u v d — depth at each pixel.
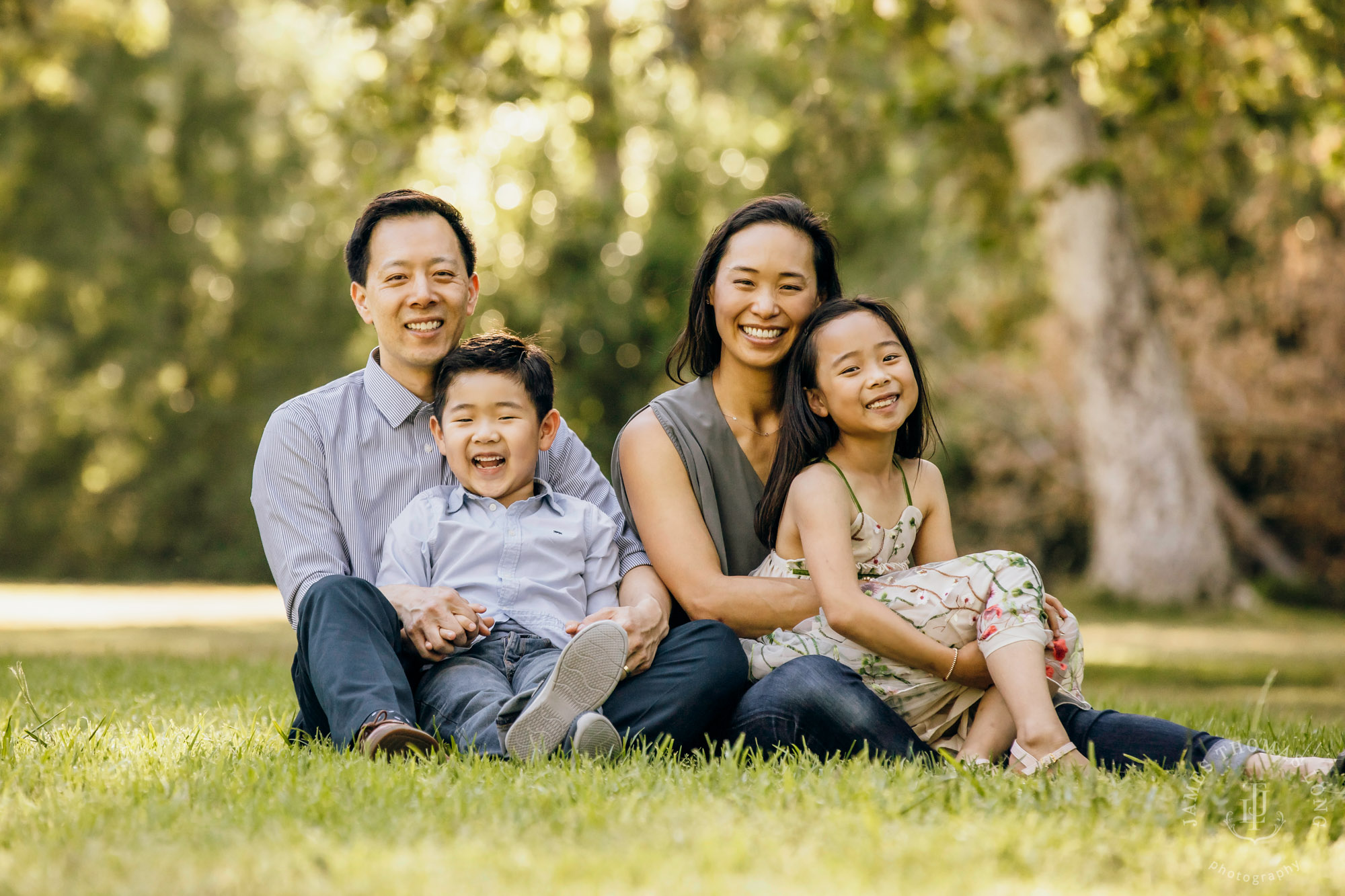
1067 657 2.76
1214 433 17.95
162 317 22.84
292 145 22.34
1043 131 12.52
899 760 2.37
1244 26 8.21
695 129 17.34
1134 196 14.69
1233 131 11.77
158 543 22.97
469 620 2.82
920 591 2.77
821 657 2.68
